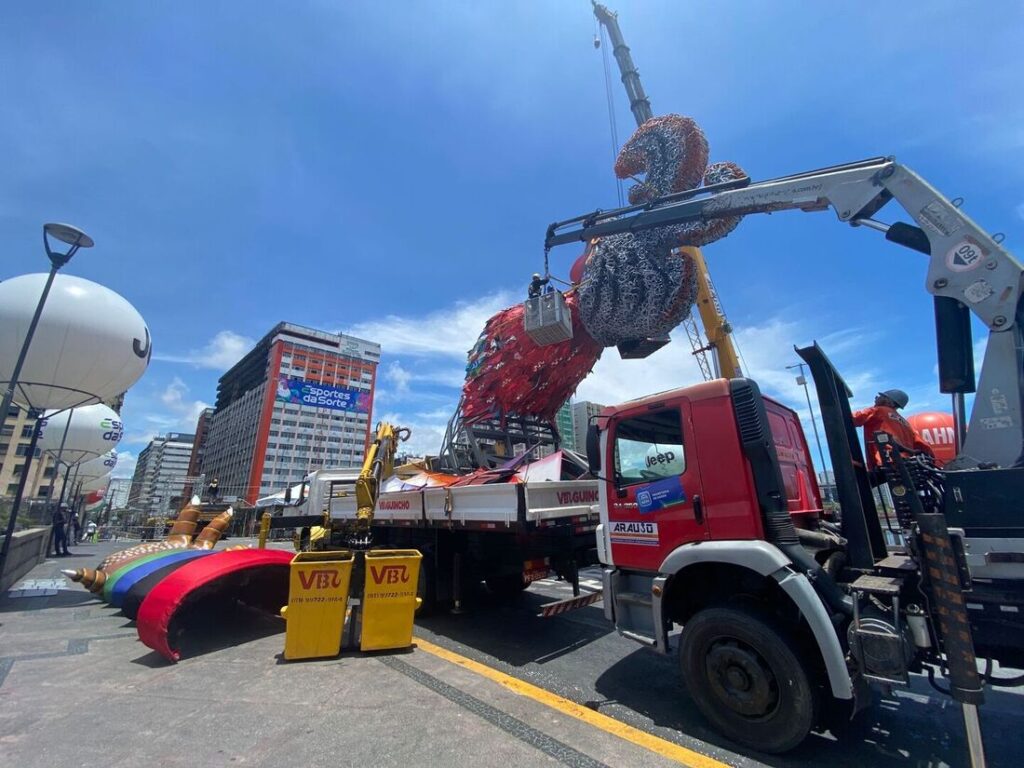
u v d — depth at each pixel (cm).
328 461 10312
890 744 342
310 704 395
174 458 15538
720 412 393
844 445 372
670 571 388
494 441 1044
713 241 775
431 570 696
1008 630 274
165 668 483
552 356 990
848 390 442
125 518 6475
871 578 335
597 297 857
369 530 880
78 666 489
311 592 522
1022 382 330
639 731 355
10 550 920
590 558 618
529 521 515
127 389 1068
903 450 366
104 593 702
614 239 848
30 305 880
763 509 364
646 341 877
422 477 908
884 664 295
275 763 306
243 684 440
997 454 330
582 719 373
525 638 602
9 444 5797
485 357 1027
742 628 342
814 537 402
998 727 369
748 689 335
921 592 298
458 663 499
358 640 571
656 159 852
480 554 670
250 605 690
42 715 375
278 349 10500
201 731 349
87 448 2112
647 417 446
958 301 374
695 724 369
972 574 284
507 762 308
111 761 308
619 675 473
